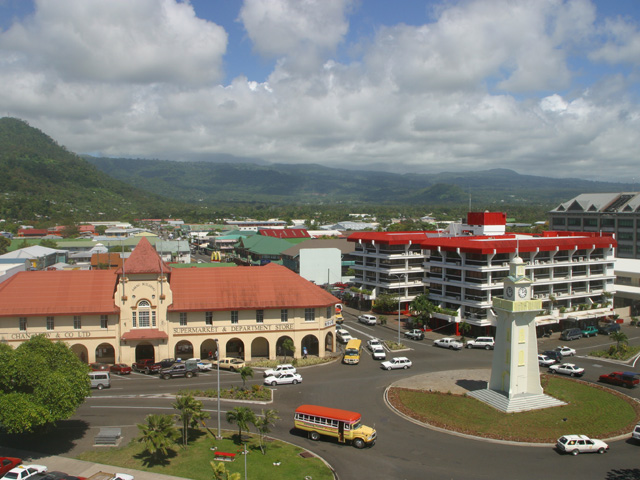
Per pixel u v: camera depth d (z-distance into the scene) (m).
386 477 47.53
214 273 91.12
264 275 92.25
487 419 61.75
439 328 111.94
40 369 50.81
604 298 117.81
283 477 47.03
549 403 67.00
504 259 106.06
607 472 48.84
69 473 47.28
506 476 47.88
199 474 47.44
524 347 67.44
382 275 127.44
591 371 84.06
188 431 57.47
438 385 74.81
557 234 130.75
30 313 80.50
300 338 89.56
